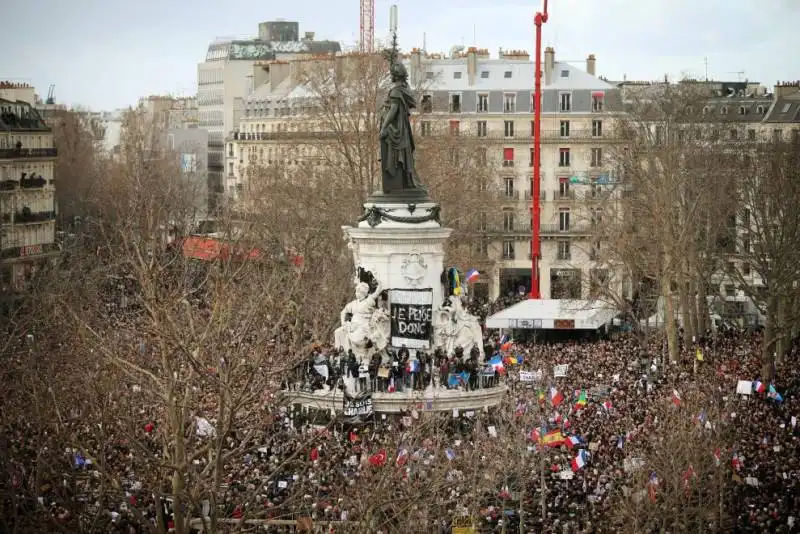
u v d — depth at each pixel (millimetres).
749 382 154000
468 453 116000
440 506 105125
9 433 116375
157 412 117312
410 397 144375
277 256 187375
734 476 121438
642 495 110688
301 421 138250
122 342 130875
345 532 95375
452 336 156875
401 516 100125
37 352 126688
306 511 105438
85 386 109438
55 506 105250
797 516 113188
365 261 157375
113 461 114250
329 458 119125
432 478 101500
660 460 116188
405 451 107875
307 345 119938
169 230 191125
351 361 147875
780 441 137750
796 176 199000
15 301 190750
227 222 165875
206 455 113375
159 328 97750
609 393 159125
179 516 90750
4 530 94312
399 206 157125
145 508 107875
